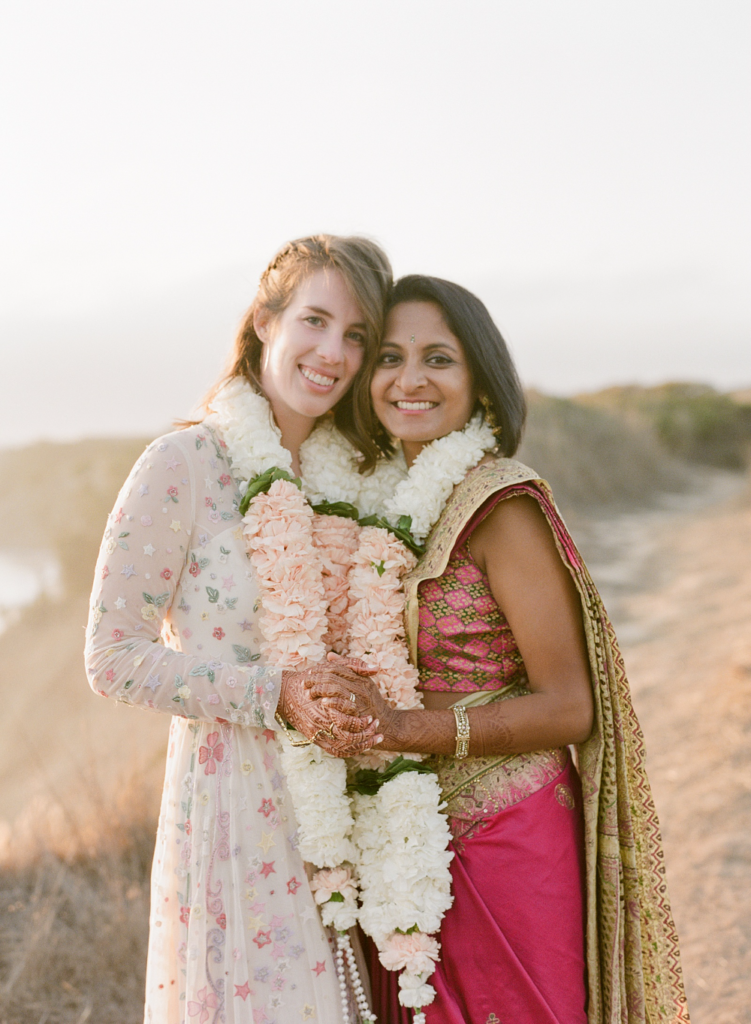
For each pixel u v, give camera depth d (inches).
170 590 75.7
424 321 82.4
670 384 1244.5
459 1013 71.8
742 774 169.3
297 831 74.5
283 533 76.7
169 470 75.7
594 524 498.6
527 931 72.7
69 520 557.6
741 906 130.9
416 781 74.0
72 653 368.8
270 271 86.6
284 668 74.2
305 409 84.4
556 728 74.3
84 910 126.5
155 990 76.3
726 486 708.0
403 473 90.4
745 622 273.0
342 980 74.0
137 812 152.0
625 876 77.4
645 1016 76.9
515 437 84.2
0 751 256.1
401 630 78.3
